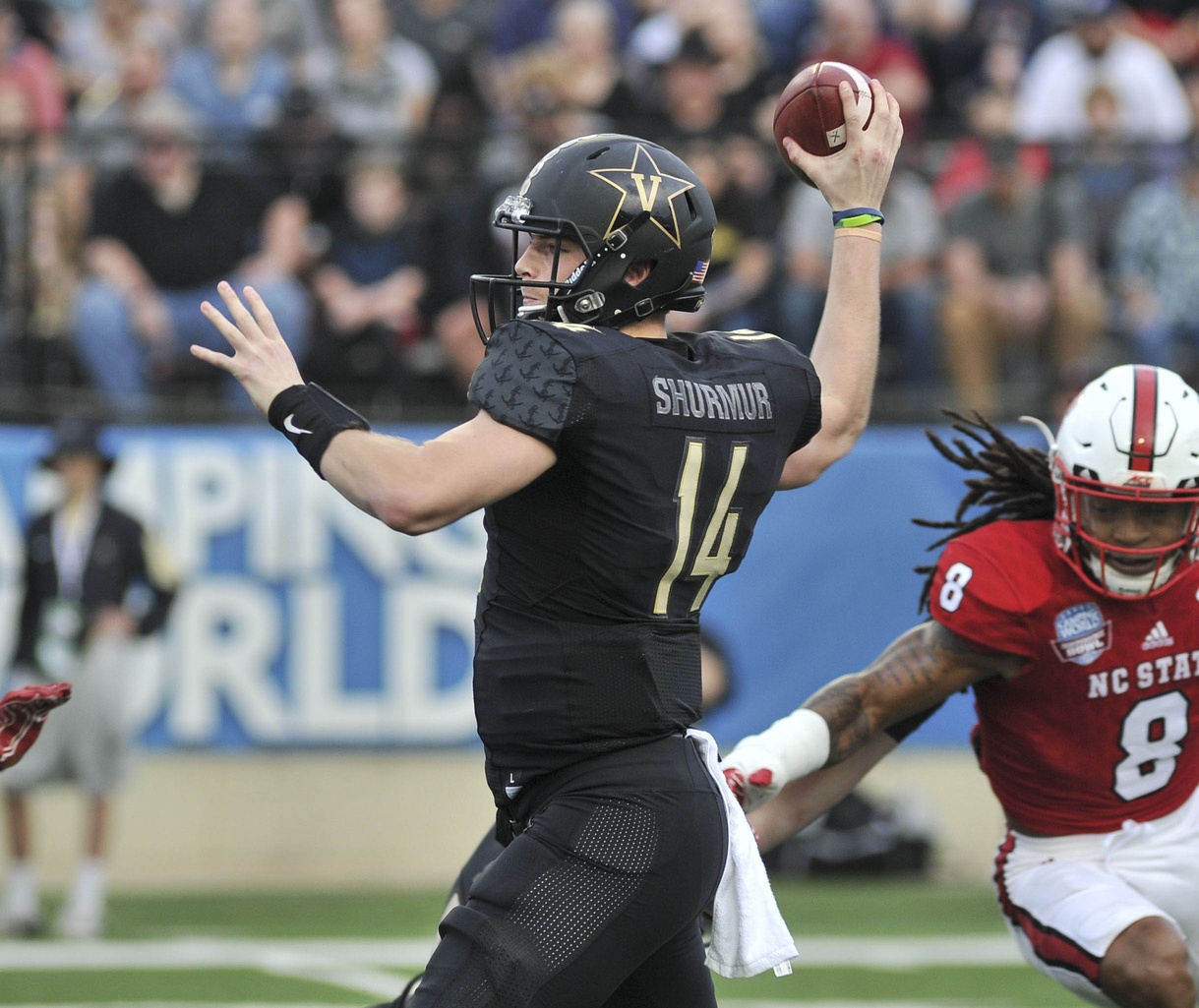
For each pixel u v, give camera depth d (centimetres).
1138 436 1310
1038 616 1369
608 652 1094
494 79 3666
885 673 1391
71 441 2802
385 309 3169
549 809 1099
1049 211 3259
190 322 3131
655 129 3228
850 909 2916
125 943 2611
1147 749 1423
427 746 3109
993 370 3250
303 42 3656
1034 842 1490
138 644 2927
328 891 3052
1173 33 3922
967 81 3681
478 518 3127
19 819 2742
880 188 1309
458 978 1059
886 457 3161
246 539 3061
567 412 1050
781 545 3141
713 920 1157
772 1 3806
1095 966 1374
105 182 3109
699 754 1136
